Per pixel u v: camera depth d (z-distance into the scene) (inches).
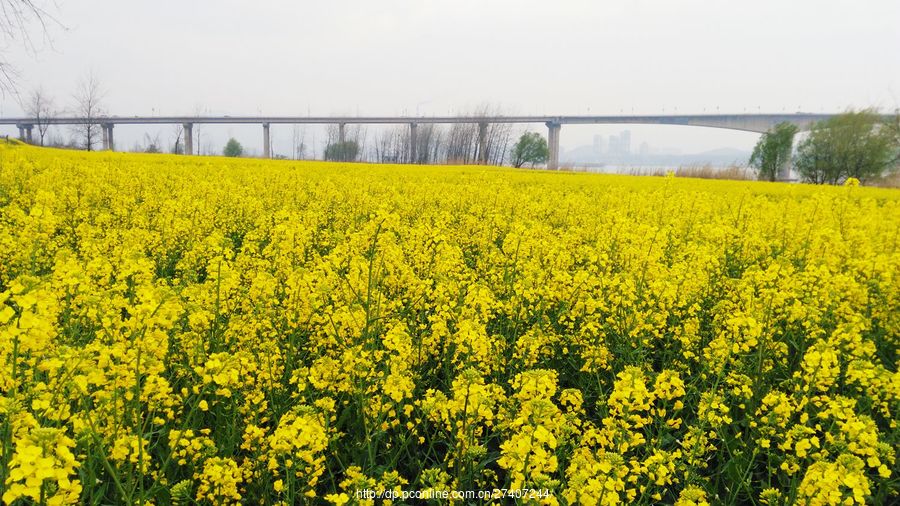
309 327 238.5
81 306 208.8
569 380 254.4
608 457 130.5
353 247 341.4
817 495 137.9
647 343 249.3
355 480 143.8
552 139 5497.1
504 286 316.5
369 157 5241.1
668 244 470.9
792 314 252.8
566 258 365.1
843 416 167.3
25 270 297.6
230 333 211.2
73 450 143.9
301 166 1514.5
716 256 390.9
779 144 2972.4
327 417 169.9
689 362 258.4
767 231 560.4
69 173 736.3
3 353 139.3
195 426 179.2
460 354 223.0
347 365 182.1
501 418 174.4
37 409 136.5
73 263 196.7
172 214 447.5
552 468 125.0
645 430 193.9
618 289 271.7
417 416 195.3
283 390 199.6
